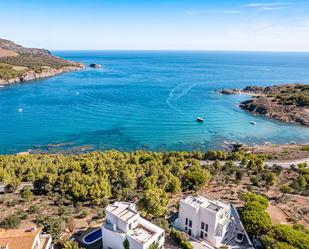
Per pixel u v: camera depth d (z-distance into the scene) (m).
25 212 51.22
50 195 58.94
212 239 44.84
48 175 61.06
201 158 89.19
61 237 42.94
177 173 68.44
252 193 57.94
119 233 38.97
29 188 60.47
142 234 39.06
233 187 65.94
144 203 48.50
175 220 49.66
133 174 64.44
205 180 63.22
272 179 66.31
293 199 59.66
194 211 45.69
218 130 134.12
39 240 38.03
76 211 51.84
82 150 106.25
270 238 41.12
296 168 80.50
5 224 44.84
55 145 110.06
